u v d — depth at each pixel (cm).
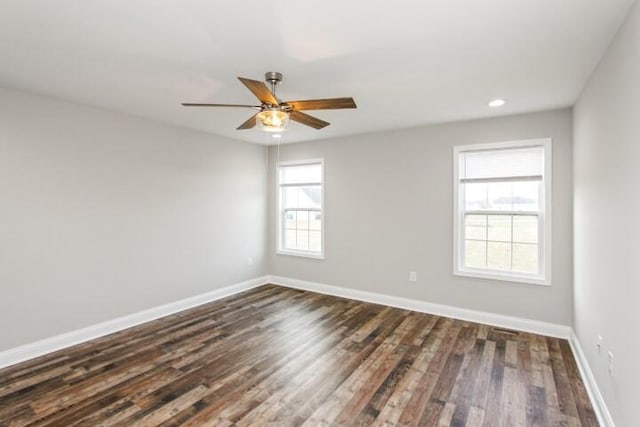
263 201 568
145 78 270
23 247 303
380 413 226
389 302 459
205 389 254
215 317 412
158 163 410
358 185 481
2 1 167
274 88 278
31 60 237
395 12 177
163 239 418
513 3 169
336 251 505
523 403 237
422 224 432
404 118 387
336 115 375
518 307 373
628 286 177
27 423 214
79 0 166
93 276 352
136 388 255
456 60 235
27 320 305
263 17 182
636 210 165
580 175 300
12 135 295
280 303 468
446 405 235
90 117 346
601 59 229
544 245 358
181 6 172
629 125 174
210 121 407
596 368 240
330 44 212
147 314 400
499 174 387
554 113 351
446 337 351
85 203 344
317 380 267
